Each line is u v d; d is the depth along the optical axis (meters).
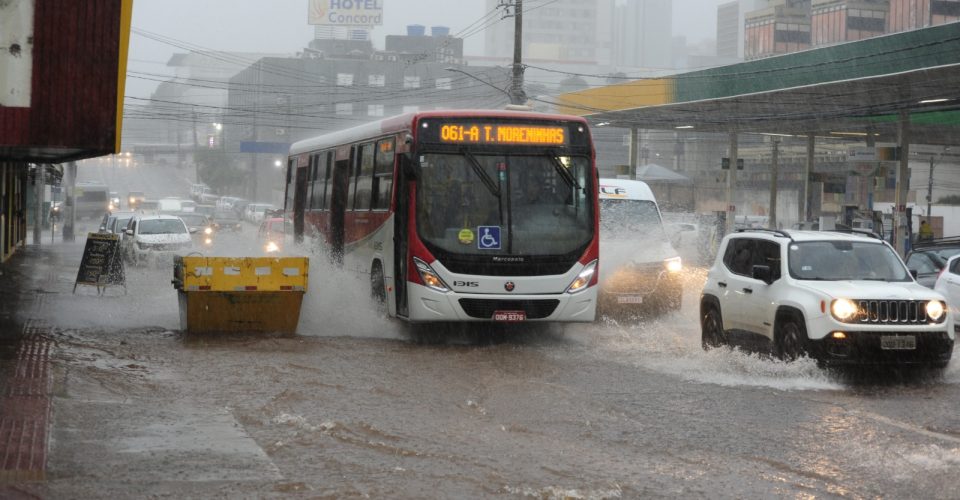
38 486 8.30
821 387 14.02
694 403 12.73
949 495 8.52
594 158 18.53
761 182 89.31
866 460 9.77
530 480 8.87
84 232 82.88
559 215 18.12
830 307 14.38
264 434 10.64
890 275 15.68
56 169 56.88
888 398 13.32
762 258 16.41
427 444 10.26
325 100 136.62
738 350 16.62
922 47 37.41
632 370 15.31
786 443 10.54
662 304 22.12
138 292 28.36
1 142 15.23
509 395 13.16
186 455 9.49
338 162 23.28
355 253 21.11
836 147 83.31
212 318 18.69
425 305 17.53
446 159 17.84
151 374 14.34
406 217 17.83
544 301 17.89
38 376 13.46
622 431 11.07
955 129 56.88
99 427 10.61
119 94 15.68
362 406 12.27
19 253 49.50
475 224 17.73
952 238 25.17
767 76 45.50
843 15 114.38
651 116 59.22
